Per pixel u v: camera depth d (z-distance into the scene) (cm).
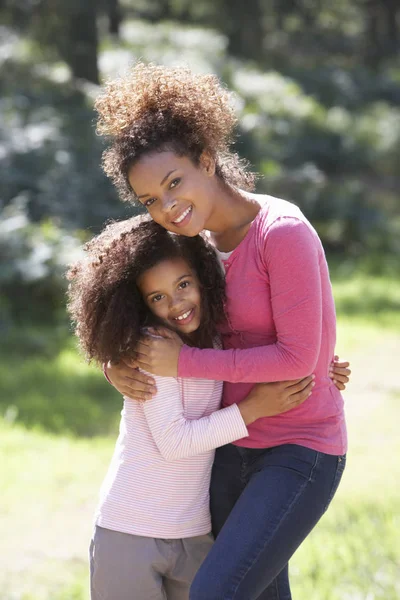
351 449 898
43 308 1366
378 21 4344
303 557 591
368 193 2403
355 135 2744
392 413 1009
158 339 356
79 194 1634
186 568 374
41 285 1347
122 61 2548
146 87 352
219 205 354
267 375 344
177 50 2983
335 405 365
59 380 1096
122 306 360
